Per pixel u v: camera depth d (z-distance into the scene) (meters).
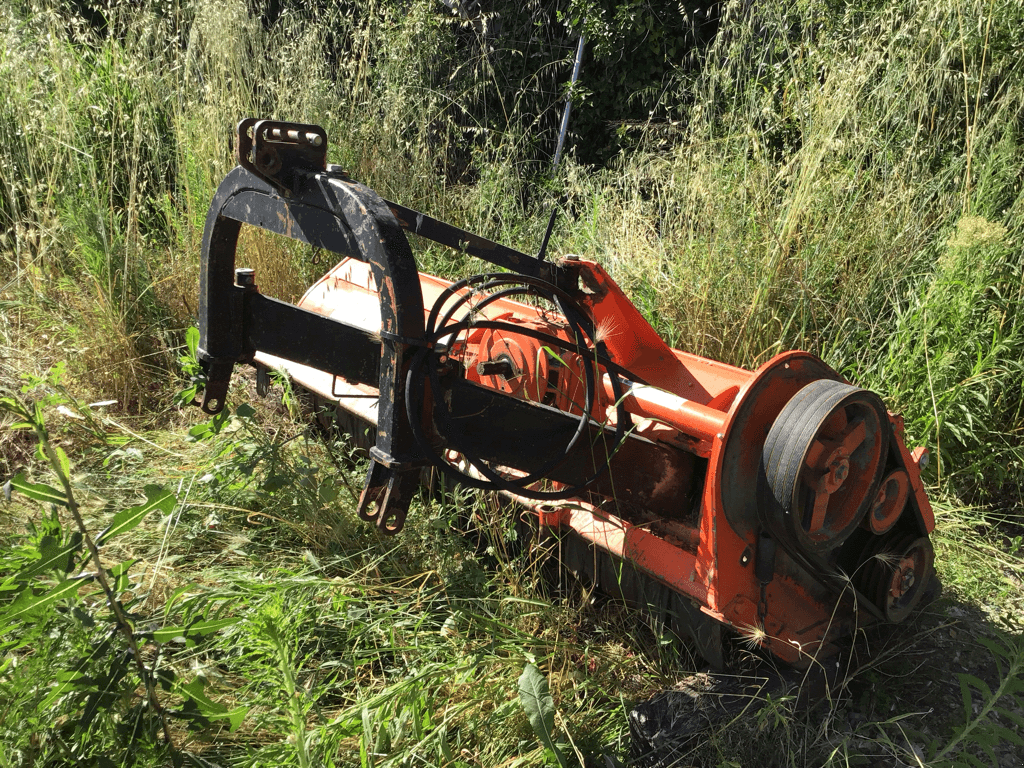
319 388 3.88
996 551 3.75
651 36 7.91
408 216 2.71
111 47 6.42
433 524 3.03
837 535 2.58
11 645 2.00
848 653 2.91
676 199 5.43
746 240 4.72
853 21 5.70
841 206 4.73
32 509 3.14
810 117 5.13
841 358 4.40
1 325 4.79
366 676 2.67
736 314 4.57
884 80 5.13
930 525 2.95
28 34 5.80
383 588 2.96
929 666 3.00
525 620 2.96
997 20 5.15
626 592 2.96
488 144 6.82
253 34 6.18
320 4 7.50
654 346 3.21
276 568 2.91
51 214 5.11
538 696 2.24
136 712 2.00
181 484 3.18
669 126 6.88
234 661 2.45
